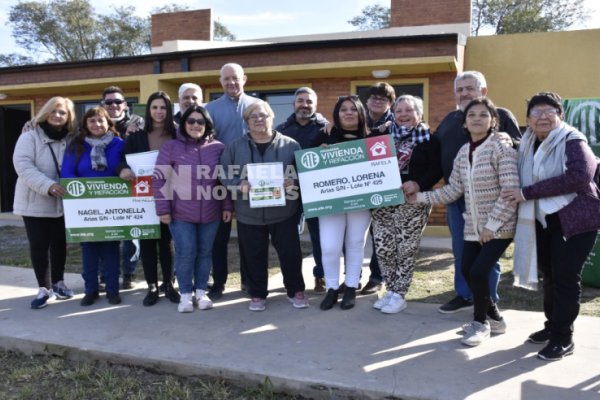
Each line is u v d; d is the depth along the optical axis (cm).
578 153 316
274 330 404
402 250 438
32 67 1094
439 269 627
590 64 923
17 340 392
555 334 342
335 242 448
